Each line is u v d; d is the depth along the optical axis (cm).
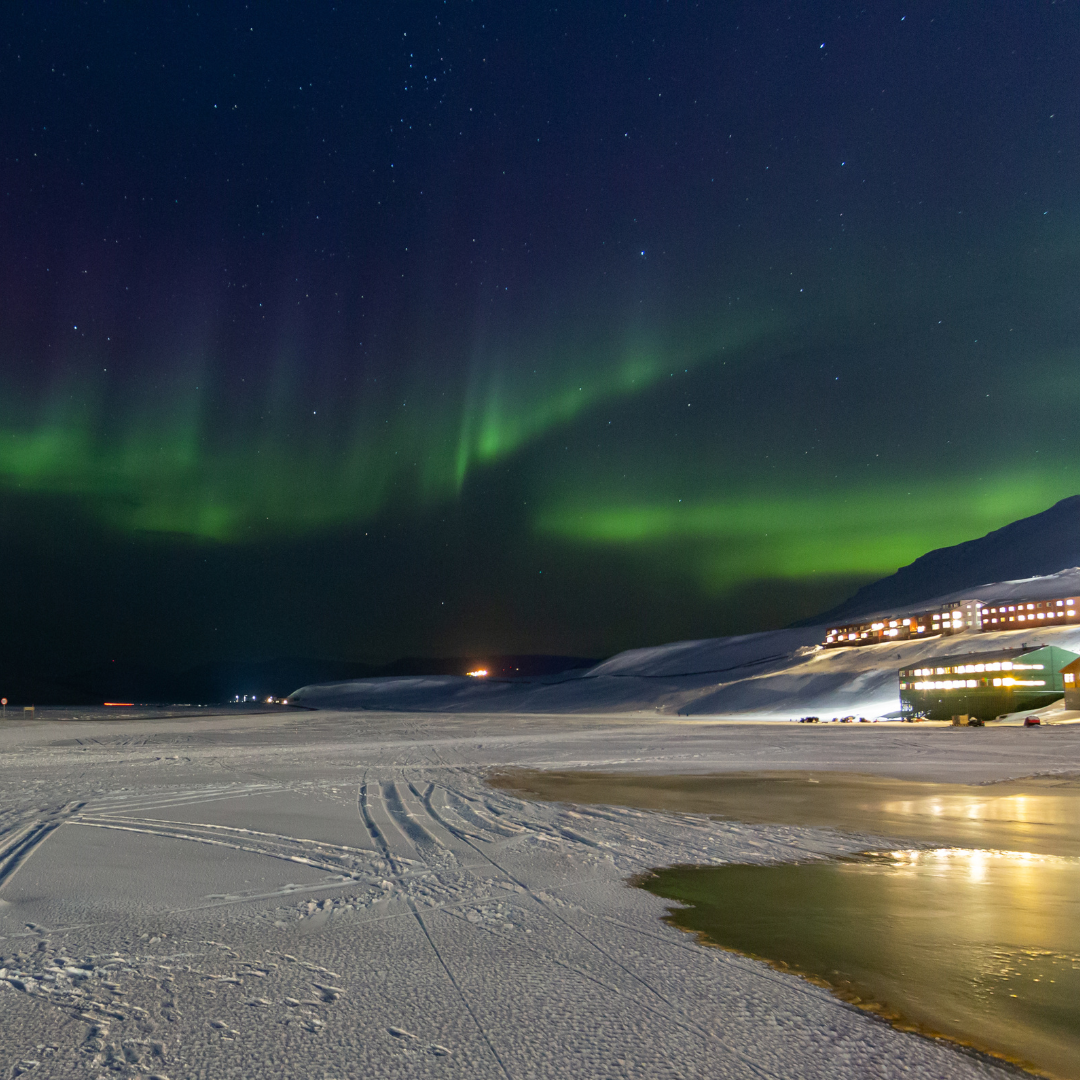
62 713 13175
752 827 1479
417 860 1122
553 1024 525
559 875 1033
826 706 11175
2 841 1284
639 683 16300
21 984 597
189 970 633
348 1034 504
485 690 19825
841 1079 446
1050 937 755
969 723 7662
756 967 658
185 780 2372
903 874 1063
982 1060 474
